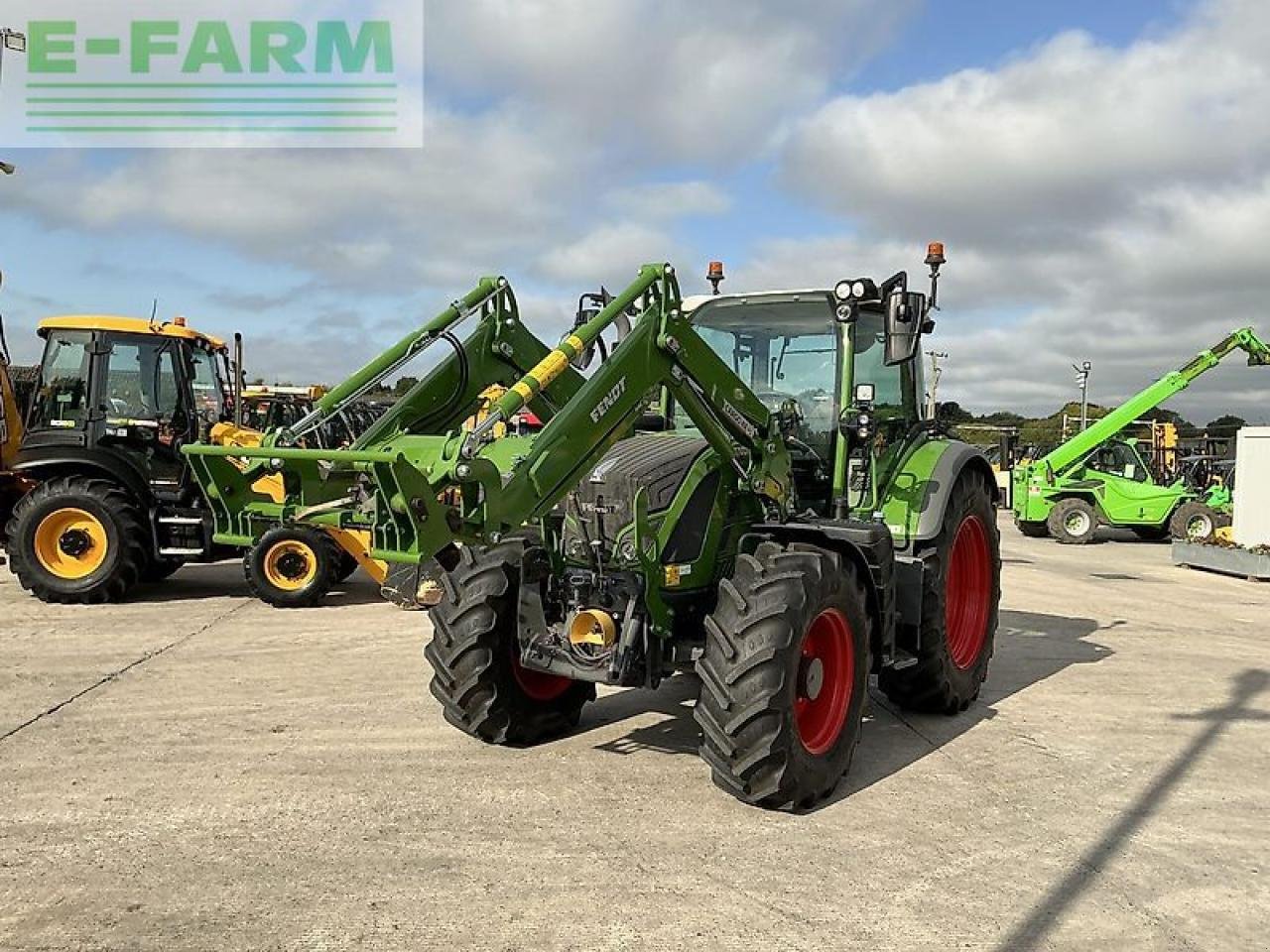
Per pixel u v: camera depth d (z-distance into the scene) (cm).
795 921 332
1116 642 816
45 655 698
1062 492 1841
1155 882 369
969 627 614
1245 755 520
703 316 606
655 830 406
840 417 530
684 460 478
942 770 490
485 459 388
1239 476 1409
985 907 345
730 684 413
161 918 328
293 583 901
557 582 471
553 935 320
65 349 929
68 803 427
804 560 433
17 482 1046
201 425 1009
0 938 314
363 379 470
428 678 645
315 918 329
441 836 397
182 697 594
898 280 510
